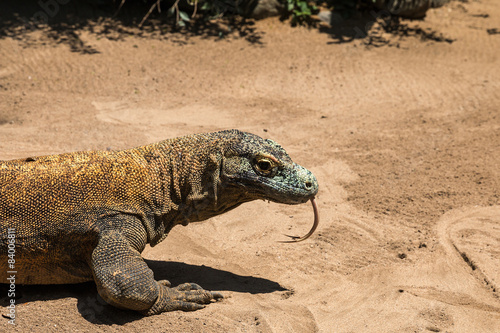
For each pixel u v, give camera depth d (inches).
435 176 376.8
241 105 520.4
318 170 385.1
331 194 350.3
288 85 581.3
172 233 293.3
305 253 278.2
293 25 761.6
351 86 583.2
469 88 579.2
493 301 241.8
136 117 475.5
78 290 228.8
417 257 276.8
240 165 217.9
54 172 214.8
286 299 237.0
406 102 540.1
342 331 215.9
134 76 585.6
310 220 316.5
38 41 650.8
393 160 403.9
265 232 300.2
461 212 325.7
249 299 232.8
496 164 394.0
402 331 217.6
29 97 511.5
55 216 208.1
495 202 337.1
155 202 220.5
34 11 712.4
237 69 621.9
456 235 299.4
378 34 754.2
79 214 209.6
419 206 333.4
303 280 254.4
